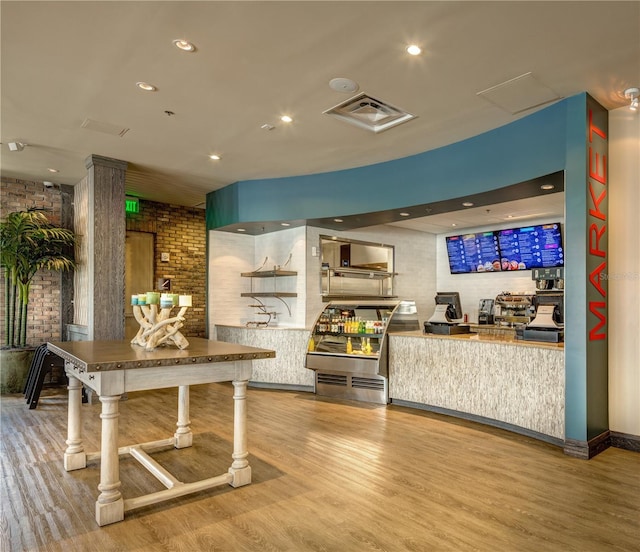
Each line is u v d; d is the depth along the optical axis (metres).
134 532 2.59
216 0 2.64
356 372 5.70
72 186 6.98
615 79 3.59
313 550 2.40
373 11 2.74
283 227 7.04
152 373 2.95
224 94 3.86
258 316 7.69
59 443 4.09
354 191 5.89
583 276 3.79
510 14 2.76
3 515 2.78
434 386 5.20
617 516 2.77
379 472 3.45
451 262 8.89
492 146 4.57
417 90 3.76
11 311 6.29
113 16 2.81
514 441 4.18
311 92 3.81
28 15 2.80
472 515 2.78
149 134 4.77
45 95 3.88
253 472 3.45
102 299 5.54
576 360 3.81
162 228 7.92
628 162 4.05
